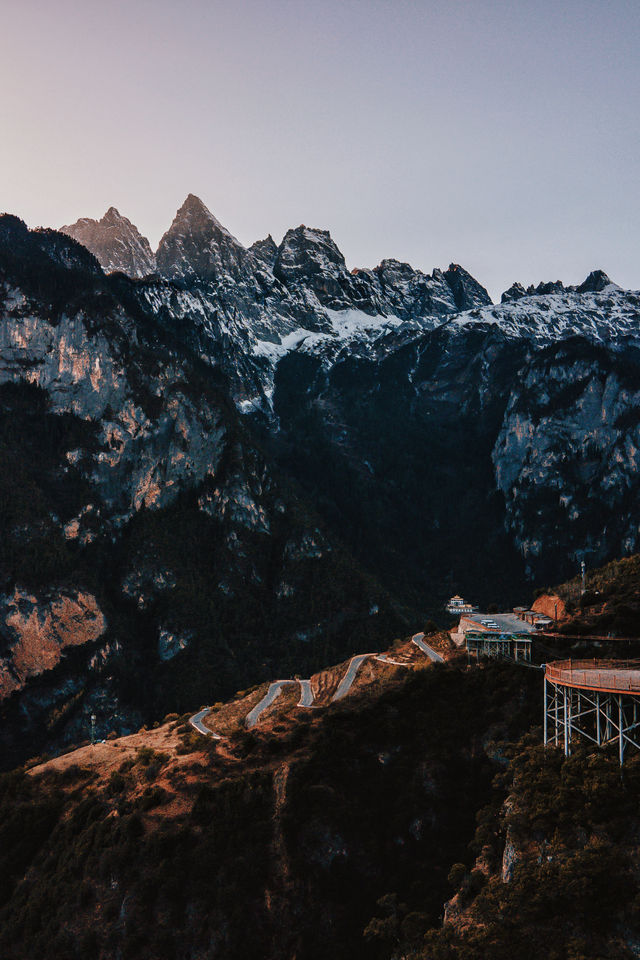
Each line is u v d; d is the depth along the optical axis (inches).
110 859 4190.5
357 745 4352.9
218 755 4820.4
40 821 5103.3
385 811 4018.2
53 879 4439.0
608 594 4970.5
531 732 3882.9
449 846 3777.1
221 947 3671.3
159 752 5359.3
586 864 2790.4
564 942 2664.9
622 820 2896.2
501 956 2701.8
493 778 3939.5
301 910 3695.9
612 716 3351.4
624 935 2610.7
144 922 3875.5
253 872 3868.1
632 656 4185.5
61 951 3971.5
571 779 3129.9
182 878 3969.0
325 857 3833.7
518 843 3088.1
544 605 5467.5
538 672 4306.1
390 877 3752.5
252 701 6136.8
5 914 4510.3
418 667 5128.0
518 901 2839.6
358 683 5457.7
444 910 3395.7
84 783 5374.0
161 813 4404.5
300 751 4495.6
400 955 3235.7
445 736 4239.7
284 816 3996.1
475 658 4788.4
